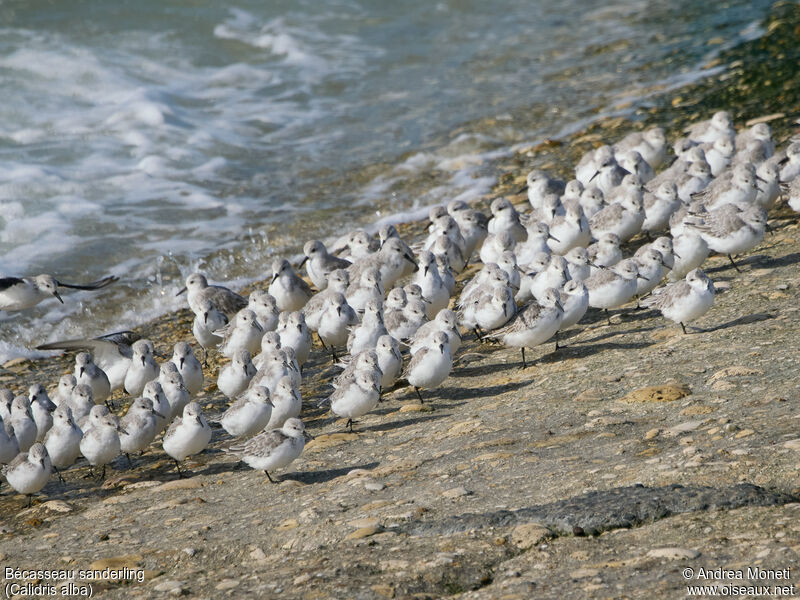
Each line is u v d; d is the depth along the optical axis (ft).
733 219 50.93
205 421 41.34
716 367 39.73
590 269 52.16
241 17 118.01
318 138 89.71
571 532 27.55
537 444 35.68
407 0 127.13
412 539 29.22
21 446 43.88
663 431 33.81
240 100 98.07
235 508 35.83
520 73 100.89
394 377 45.42
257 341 51.65
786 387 35.53
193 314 63.57
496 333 46.68
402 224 72.43
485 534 28.48
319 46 111.86
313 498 34.96
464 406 43.27
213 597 27.78
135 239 71.97
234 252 70.54
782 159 60.18
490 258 56.59
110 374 50.01
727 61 92.38
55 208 75.61
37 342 60.29
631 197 57.72
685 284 44.50
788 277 50.01
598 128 83.15
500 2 126.72
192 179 81.66
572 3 124.36
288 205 77.25
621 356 44.62
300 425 37.47
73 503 40.14
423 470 35.63
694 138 70.23
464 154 83.30
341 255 67.21
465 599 25.35
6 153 83.46
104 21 112.37
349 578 27.22
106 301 64.64
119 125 90.17
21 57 102.01
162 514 36.52
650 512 27.55
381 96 98.73
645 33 107.14
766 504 26.81
